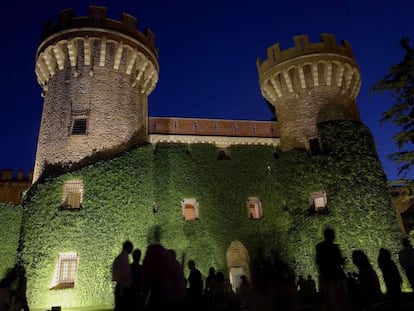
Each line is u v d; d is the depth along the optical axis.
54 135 21.34
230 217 23.41
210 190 23.84
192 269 12.23
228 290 14.38
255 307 11.48
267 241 23.19
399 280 9.99
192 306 10.75
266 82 28.50
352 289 10.20
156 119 25.64
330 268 8.05
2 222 19.30
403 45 20.17
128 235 19.34
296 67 26.98
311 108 26.27
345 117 25.78
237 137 26.03
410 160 19.94
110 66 23.28
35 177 21.42
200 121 26.31
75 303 17.19
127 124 22.72
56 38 22.94
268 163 25.66
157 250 7.33
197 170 24.17
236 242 23.12
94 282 17.78
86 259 18.11
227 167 24.88
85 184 19.55
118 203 19.75
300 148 24.95
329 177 23.50
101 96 22.33
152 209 21.34
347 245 21.72
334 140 24.41
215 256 22.05
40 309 16.77
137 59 24.88
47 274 17.56
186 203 23.45
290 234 23.09
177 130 25.56
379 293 10.05
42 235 18.27
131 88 23.92
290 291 11.48
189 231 22.17
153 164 23.53
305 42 27.30
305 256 22.19
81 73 22.66
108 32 23.23
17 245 19.12
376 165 23.92
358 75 27.88
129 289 7.93
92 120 21.56
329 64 26.61
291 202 23.84
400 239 21.84
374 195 22.86
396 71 19.98
